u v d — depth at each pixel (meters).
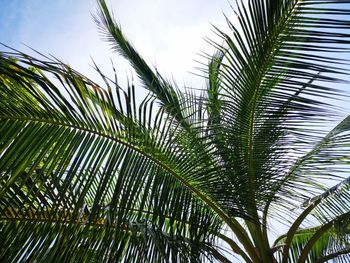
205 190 3.24
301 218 3.73
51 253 2.57
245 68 2.80
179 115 3.90
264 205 3.61
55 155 2.53
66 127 2.60
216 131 3.18
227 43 2.76
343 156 3.55
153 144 2.89
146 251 2.72
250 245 3.61
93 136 2.68
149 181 2.82
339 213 4.00
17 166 2.36
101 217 2.84
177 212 2.97
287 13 2.49
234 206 3.32
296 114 2.95
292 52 2.61
